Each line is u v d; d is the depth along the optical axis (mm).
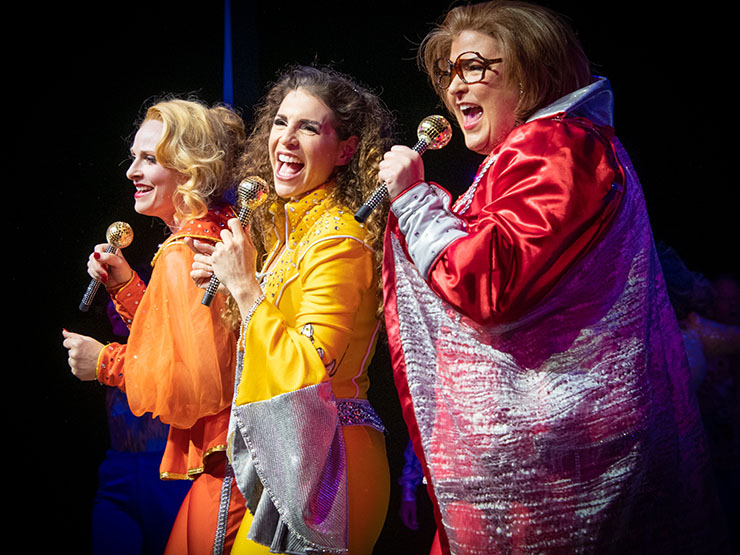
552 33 1730
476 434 1610
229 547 2180
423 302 1722
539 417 1572
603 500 1546
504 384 1604
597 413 1554
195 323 2213
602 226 1570
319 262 1975
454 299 1572
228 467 2201
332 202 2111
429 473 1689
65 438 4090
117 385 2375
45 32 3820
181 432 2311
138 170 2455
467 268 1536
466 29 1784
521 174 1585
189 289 2242
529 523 1573
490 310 1540
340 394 2010
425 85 3291
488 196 1640
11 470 4070
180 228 2379
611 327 1578
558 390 1571
